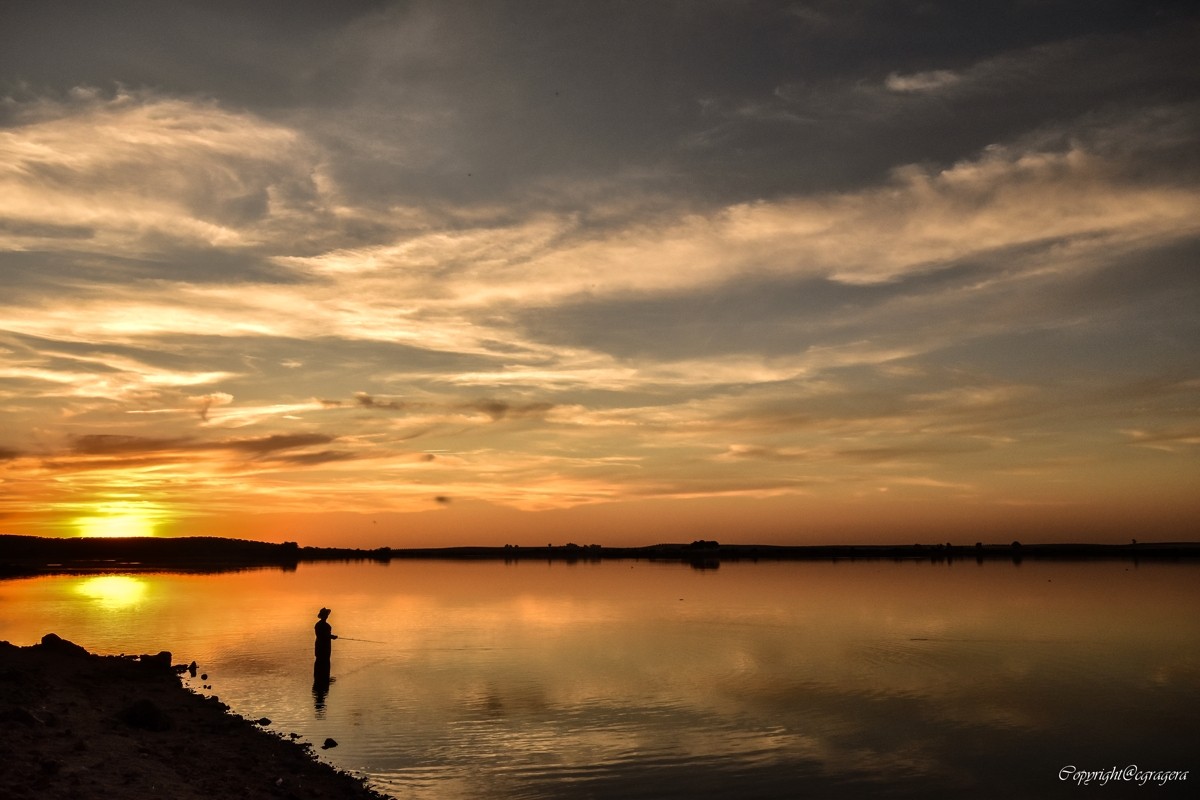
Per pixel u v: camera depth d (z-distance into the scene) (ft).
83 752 70.33
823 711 109.70
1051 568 606.14
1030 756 90.27
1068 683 130.00
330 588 364.58
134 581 404.16
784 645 172.96
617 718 104.83
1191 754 91.25
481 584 410.31
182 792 63.98
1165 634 189.57
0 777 59.36
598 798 75.05
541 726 100.27
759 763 86.84
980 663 149.38
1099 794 78.89
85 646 161.27
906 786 80.38
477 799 74.02
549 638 184.44
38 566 584.81
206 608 249.96
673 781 80.38
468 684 126.72
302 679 128.77
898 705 113.70
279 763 79.25
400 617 231.50
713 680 131.64
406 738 93.81
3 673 96.37
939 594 319.88
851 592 333.42
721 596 316.19
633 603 280.72
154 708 87.76
